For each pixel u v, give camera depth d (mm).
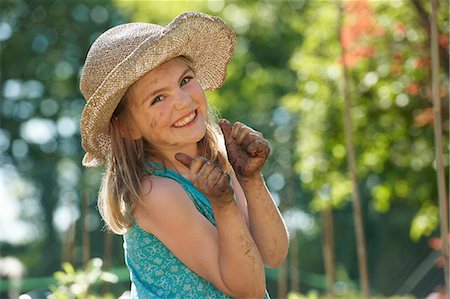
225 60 3467
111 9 23016
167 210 3172
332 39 10484
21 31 23078
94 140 3295
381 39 9742
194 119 3188
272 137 20094
